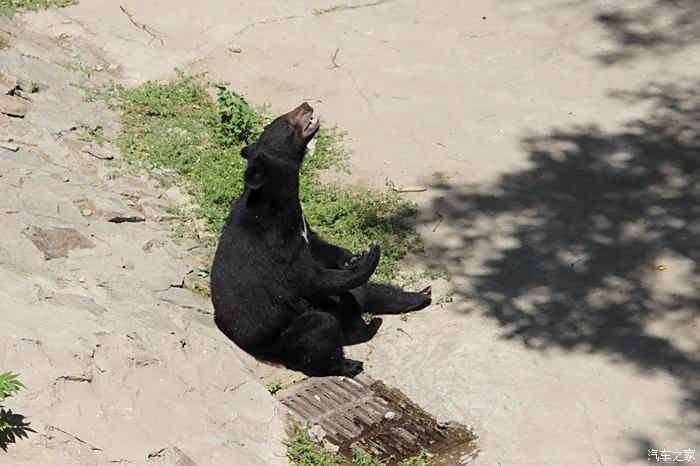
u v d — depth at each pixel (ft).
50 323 33.65
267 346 38.14
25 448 28.53
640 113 53.21
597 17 62.08
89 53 57.77
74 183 45.57
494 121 53.01
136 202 45.65
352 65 58.13
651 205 46.26
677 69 56.85
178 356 34.73
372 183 48.39
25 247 39.14
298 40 60.44
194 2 64.03
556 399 35.81
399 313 40.47
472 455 33.73
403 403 36.27
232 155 49.60
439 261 43.16
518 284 41.65
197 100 54.54
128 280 39.45
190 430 31.94
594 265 42.57
